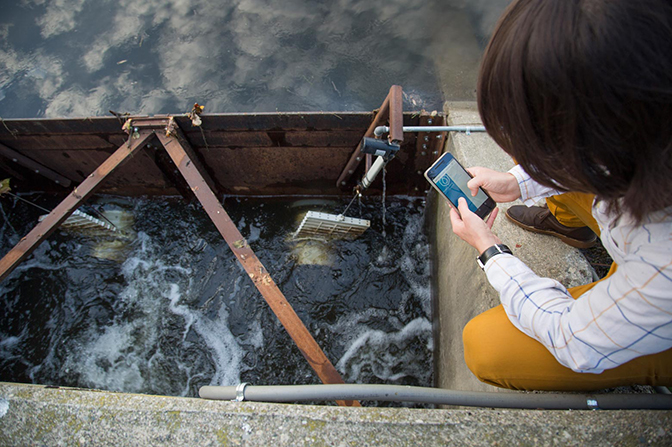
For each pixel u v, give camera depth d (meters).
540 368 1.25
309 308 3.40
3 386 1.57
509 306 1.20
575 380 1.23
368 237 3.70
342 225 3.38
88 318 3.50
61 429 1.43
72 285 3.65
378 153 2.52
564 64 0.59
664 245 0.76
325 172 3.64
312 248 3.68
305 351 1.98
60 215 2.70
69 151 3.53
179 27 5.41
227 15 5.52
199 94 4.71
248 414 1.37
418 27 5.05
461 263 2.54
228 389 1.51
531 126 0.69
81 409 1.46
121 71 5.00
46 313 3.54
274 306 2.14
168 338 3.37
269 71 4.82
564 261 1.98
